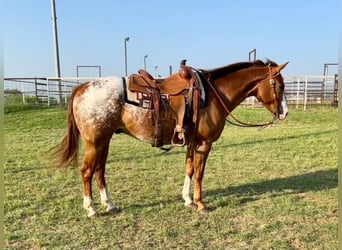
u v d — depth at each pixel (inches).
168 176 202.5
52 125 465.4
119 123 137.0
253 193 167.6
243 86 146.3
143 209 146.5
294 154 261.9
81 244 115.3
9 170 215.6
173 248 112.3
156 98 132.5
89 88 135.3
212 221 133.2
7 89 650.8
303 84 688.4
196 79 136.6
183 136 135.4
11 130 429.1
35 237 119.4
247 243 115.0
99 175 145.0
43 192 170.2
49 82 689.0
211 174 203.6
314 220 133.1
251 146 298.0
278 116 148.9
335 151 270.8
